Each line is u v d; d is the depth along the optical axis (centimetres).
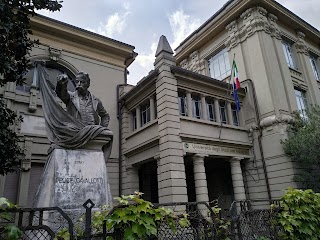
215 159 1684
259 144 1708
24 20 740
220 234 369
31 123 1496
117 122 1875
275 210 459
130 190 1662
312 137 1383
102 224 287
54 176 471
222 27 2186
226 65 2153
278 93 1759
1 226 241
